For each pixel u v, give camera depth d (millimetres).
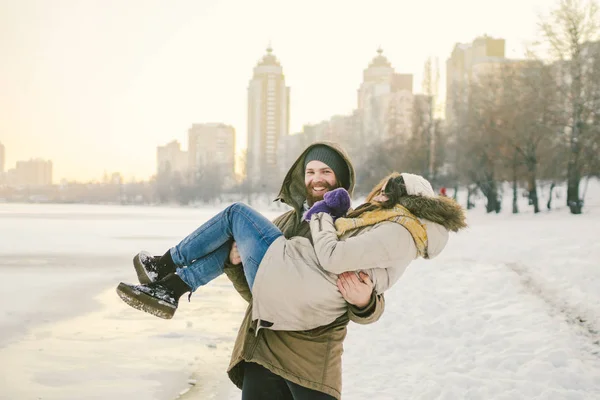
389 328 8094
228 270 2801
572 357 6121
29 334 7359
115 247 21250
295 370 2609
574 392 5145
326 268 2518
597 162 34000
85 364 6031
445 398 5113
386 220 2617
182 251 2744
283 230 2957
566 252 13539
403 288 11461
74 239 25203
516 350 6555
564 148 35656
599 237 16078
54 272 13891
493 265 13398
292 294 2531
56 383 5387
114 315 8672
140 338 7211
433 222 2656
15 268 14633
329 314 2607
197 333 7516
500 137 38250
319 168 2916
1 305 9398
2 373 5652
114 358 6273
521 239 18422
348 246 2490
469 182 50500
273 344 2643
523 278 11125
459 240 20891
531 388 5293
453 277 12211
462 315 8516
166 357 6340
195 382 5488
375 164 63375
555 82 34281
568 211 36281
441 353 6688
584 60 33500
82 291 10984
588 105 33375
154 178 183000
